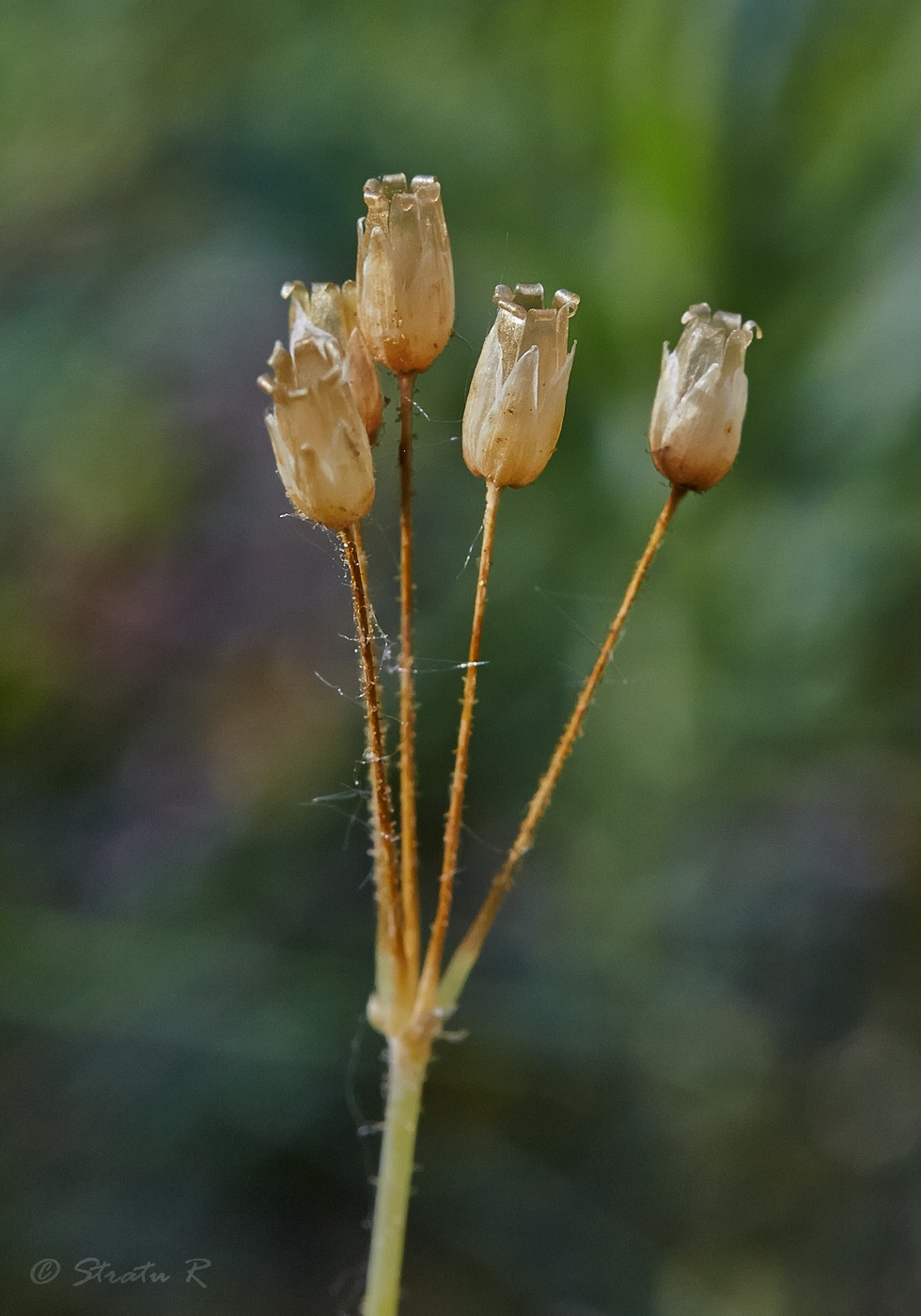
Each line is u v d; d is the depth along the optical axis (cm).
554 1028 19
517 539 21
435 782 22
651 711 18
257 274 28
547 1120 20
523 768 21
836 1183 19
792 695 18
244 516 29
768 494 18
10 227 29
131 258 29
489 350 14
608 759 19
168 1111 19
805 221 17
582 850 20
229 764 25
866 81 17
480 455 14
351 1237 19
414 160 20
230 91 24
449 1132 20
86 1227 18
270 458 30
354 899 22
